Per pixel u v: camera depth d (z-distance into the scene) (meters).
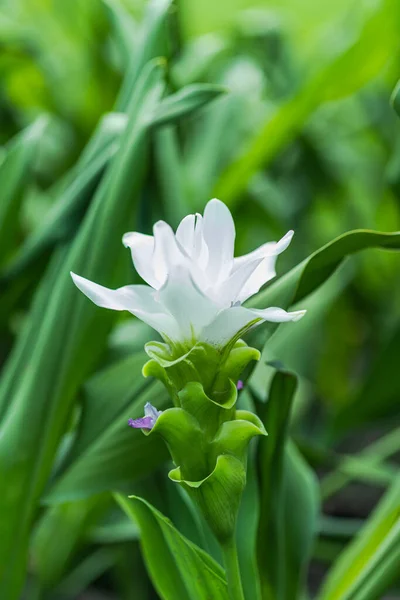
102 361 1.05
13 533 0.97
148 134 1.02
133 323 1.08
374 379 1.34
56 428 0.98
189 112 1.01
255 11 1.84
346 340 1.99
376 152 1.94
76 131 1.78
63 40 1.78
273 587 0.97
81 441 0.98
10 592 0.98
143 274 0.82
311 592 1.67
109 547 1.39
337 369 1.99
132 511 0.95
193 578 0.89
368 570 0.96
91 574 1.55
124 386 0.99
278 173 1.94
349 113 2.00
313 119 1.81
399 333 1.29
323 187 1.88
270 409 0.94
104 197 1.01
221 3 2.37
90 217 1.01
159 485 0.99
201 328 0.81
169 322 0.81
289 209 1.93
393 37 1.33
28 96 1.79
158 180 1.06
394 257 1.86
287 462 1.01
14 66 1.70
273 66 1.77
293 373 0.92
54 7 1.78
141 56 1.07
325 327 1.95
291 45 1.89
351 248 0.91
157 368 0.82
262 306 0.93
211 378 0.82
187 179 1.44
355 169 1.95
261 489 0.95
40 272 1.08
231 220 0.81
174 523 0.98
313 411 1.96
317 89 1.35
